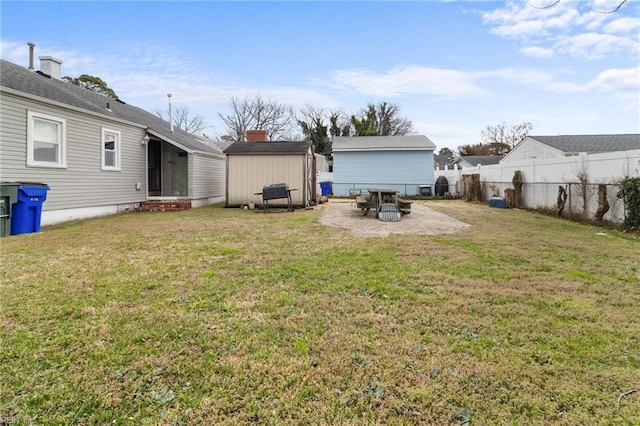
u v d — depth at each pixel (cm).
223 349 245
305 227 789
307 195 1292
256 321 289
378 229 758
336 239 638
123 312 304
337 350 244
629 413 183
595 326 281
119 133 1100
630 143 1778
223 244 593
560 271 432
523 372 218
